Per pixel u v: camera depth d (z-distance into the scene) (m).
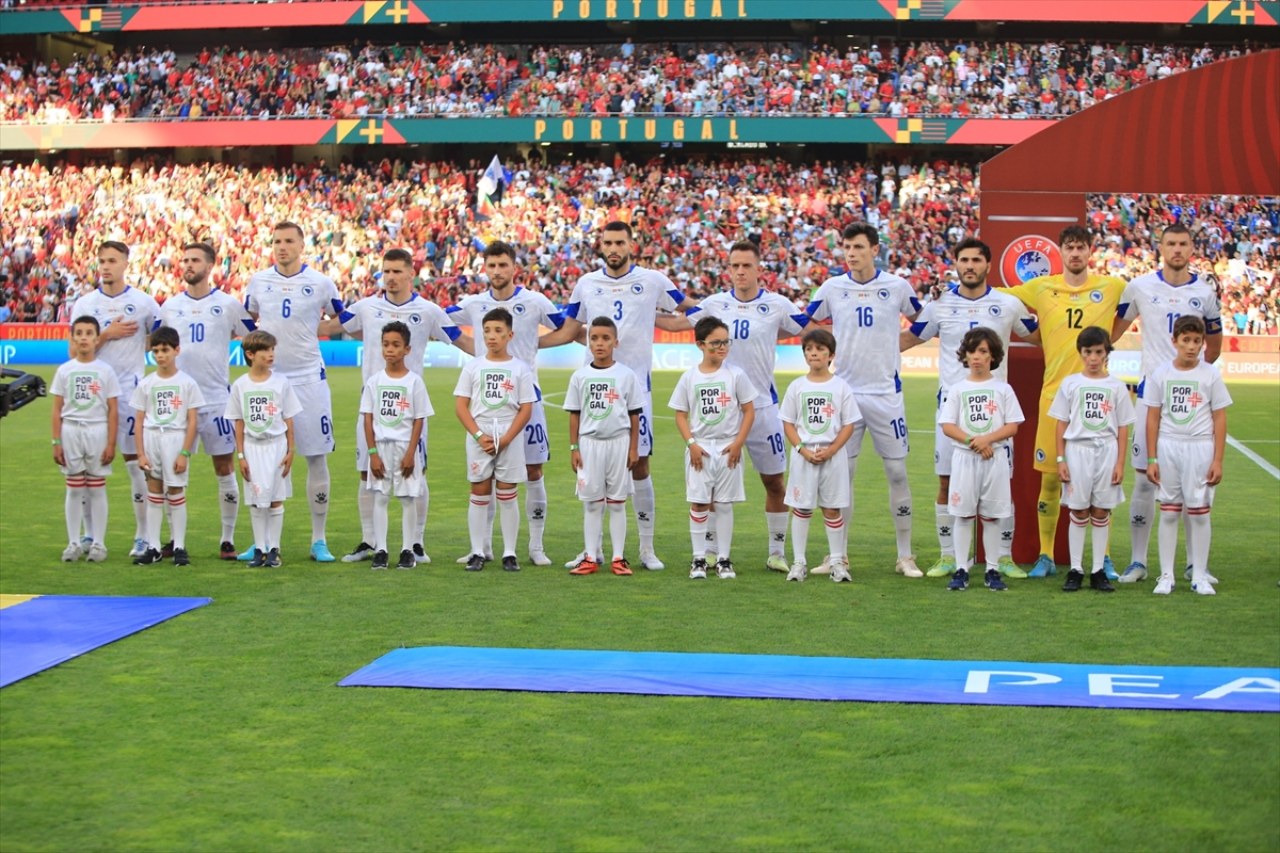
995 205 9.63
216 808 4.73
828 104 36.28
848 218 35.09
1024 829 4.50
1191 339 8.39
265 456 9.27
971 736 5.48
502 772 5.09
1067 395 8.55
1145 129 9.48
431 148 40.12
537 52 38.66
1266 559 9.80
